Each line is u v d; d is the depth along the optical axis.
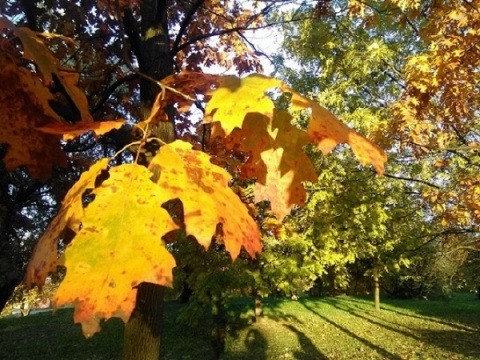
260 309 15.83
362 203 10.02
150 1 3.91
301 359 11.30
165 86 1.23
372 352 12.10
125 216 0.93
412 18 5.49
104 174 1.16
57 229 1.00
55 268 0.96
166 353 11.97
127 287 0.84
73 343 13.36
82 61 5.36
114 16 3.82
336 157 9.75
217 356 11.22
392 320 17.14
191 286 9.75
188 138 4.74
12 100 1.56
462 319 17.53
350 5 5.92
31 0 3.98
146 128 1.15
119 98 5.82
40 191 6.74
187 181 1.03
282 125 1.33
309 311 18.44
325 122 1.07
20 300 13.07
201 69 6.41
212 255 8.95
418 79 5.55
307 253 11.15
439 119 6.36
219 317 11.39
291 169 1.34
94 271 0.86
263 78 1.08
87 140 5.62
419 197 10.59
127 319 0.81
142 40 3.85
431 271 12.09
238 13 7.05
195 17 6.45
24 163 1.63
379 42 9.06
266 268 10.16
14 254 5.64
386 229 11.94
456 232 8.78
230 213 1.04
